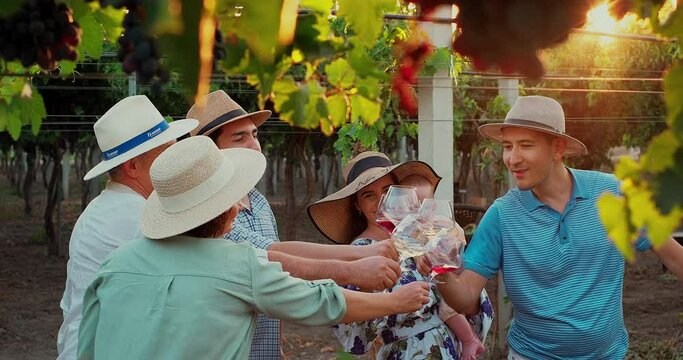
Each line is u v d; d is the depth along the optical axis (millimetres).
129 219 3572
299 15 1106
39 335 11602
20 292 14602
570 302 3674
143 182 3734
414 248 3141
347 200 4238
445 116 6840
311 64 1190
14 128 1672
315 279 3145
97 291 2938
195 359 2729
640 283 14352
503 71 915
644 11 1027
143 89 12367
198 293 2762
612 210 946
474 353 4008
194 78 809
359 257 3334
